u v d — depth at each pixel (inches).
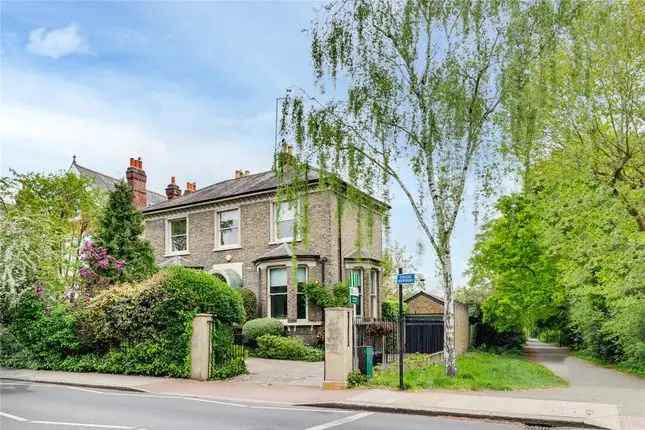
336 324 556.4
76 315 730.2
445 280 609.9
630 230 703.7
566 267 860.0
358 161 606.5
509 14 566.9
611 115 706.8
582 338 1120.8
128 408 447.8
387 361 735.7
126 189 1040.2
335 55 608.4
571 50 616.4
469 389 538.9
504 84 565.9
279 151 630.5
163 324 667.4
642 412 423.2
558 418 394.3
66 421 389.4
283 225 1050.7
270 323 928.3
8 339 749.3
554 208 768.9
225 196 1115.3
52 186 1107.3
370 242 635.5
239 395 519.5
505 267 1095.6
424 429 362.6
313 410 444.5
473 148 594.6
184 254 1178.6
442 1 587.8
